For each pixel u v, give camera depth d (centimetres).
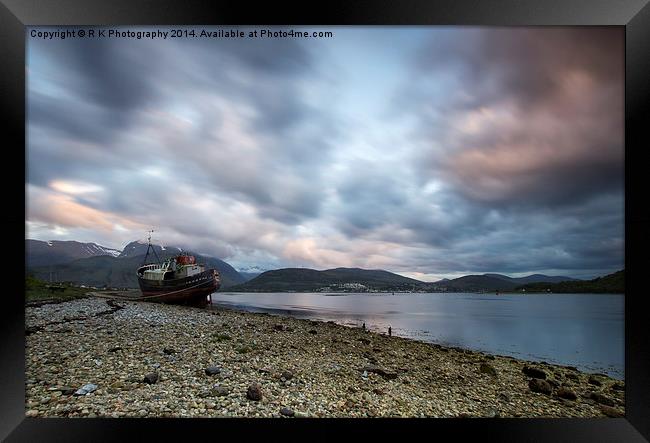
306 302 8706
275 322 2428
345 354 1502
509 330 3544
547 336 3219
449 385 1174
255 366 1134
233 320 2327
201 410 797
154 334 1572
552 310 6431
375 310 6119
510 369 1555
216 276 4103
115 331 1628
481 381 1270
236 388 931
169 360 1135
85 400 824
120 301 3584
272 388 957
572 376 1536
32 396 840
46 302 2995
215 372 1023
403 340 2186
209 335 1609
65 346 1277
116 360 1112
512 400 1070
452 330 3353
